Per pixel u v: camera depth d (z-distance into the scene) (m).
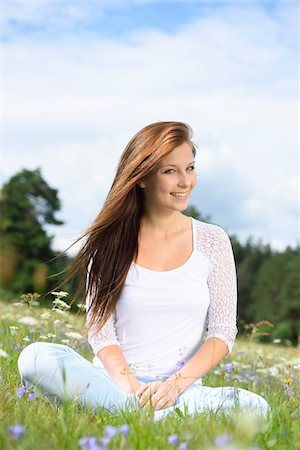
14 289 61.72
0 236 64.56
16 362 5.86
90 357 6.91
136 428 3.62
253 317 62.94
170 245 5.00
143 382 4.91
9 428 3.34
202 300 4.92
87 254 5.09
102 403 4.51
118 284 4.93
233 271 5.09
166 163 4.76
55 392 4.51
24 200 64.88
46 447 3.28
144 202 5.00
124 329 4.98
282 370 7.28
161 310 4.89
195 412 4.17
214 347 4.85
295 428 3.91
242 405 4.42
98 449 3.13
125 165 4.88
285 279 61.00
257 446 3.39
